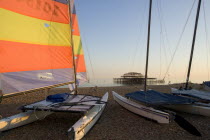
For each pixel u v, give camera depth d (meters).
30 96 10.44
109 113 6.33
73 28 6.99
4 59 3.83
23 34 4.31
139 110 5.75
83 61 7.59
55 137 4.08
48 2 5.06
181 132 4.47
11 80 3.97
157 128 4.75
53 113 6.02
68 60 5.91
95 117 4.81
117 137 4.11
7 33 3.91
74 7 7.05
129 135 4.25
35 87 4.61
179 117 4.55
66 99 5.29
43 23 4.92
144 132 4.45
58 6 5.42
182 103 5.02
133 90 13.62
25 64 4.36
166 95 6.13
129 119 5.57
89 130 4.41
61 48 5.59
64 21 5.68
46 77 5.00
